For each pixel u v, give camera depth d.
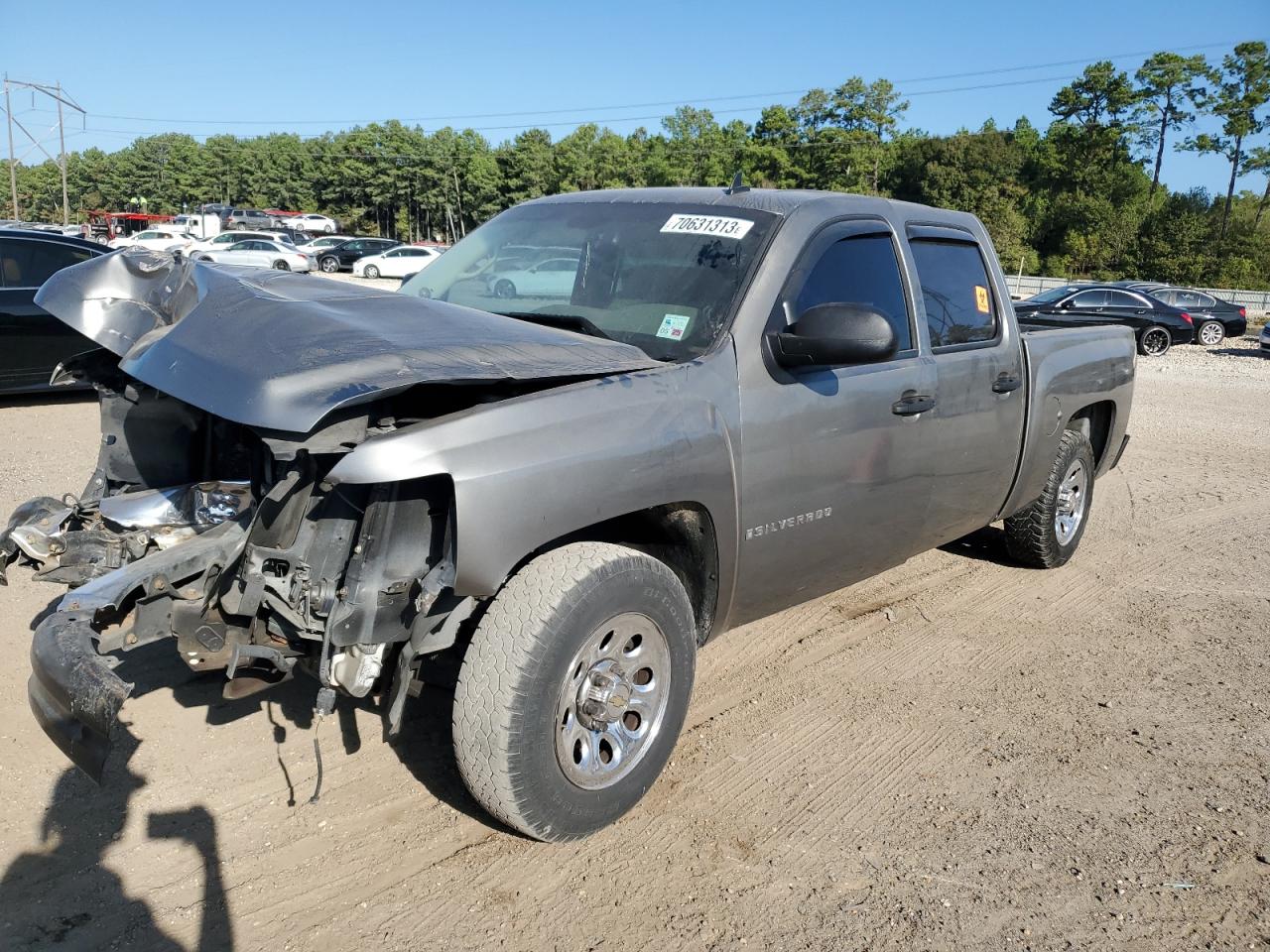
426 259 41.62
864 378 3.82
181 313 3.43
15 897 2.74
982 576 5.87
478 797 2.87
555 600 2.77
